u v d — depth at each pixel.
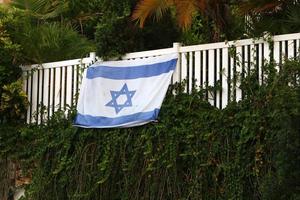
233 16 16.33
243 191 12.39
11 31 17.53
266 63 13.00
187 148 13.37
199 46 14.16
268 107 12.42
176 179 13.36
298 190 10.61
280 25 15.40
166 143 13.68
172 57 14.44
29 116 16.88
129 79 14.88
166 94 14.23
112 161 14.41
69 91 16.22
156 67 14.60
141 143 14.08
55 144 15.52
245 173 12.41
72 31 19.00
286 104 11.34
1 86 16.78
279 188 10.91
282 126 11.01
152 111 14.09
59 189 15.22
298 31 15.12
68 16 23.00
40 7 21.50
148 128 14.11
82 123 15.20
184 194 13.22
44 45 17.55
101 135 14.84
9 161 16.55
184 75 14.23
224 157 12.77
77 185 14.86
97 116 15.03
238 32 16.39
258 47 13.29
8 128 16.67
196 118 13.47
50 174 15.43
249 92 13.02
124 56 15.30
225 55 13.73
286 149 10.69
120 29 15.67
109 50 15.45
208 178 12.96
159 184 13.57
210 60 13.94
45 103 16.64
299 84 11.84
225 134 12.87
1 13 19.17
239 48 13.55
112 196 14.29
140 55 15.05
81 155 14.98
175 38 17.56
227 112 12.98
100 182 14.38
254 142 12.47
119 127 14.55
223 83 13.61
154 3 15.38
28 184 16.03
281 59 12.85
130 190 13.99
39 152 15.80
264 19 15.74
